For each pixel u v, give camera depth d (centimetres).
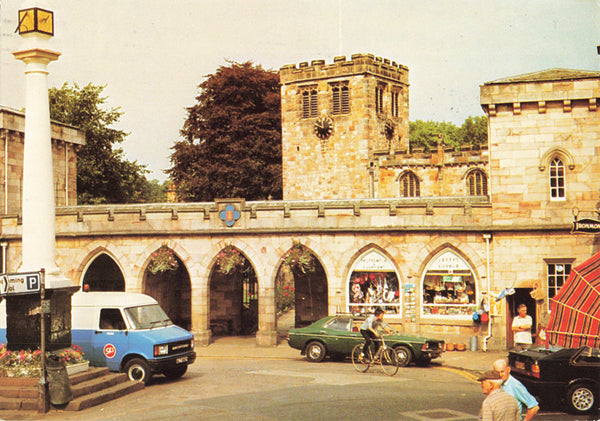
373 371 2509
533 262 3172
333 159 6944
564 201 3148
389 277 3359
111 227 3594
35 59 2095
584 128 3130
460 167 6775
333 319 2844
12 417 1809
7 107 4022
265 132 6794
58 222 3653
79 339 2312
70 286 2108
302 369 2566
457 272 3278
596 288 1772
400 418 1686
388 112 7106
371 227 3344
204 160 6744
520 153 3180
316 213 3416
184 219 3538
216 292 4069
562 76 3194
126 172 5938
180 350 2344
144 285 3591
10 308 2027
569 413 1873
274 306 3466
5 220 3719
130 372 2245
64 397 1878
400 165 6888
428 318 3294
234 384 2200
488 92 3183
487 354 3050
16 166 4009
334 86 6925
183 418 1698
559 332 1822
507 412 1138
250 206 3491
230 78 6762
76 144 4609
